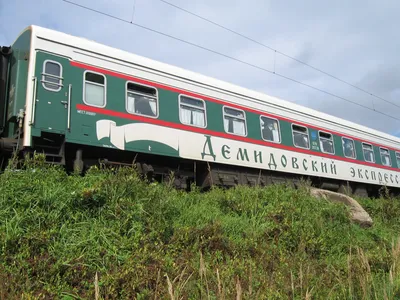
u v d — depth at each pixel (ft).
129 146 30.04
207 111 36.04
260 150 39.99
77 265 16.08
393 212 36.45
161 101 32.76
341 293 17.37
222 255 19.86
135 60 31.76
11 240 15.96
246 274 17.81
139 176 25.05
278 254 21.22
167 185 26.50
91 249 17.51
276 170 41.22
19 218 17.30
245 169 39.24
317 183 48.60
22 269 15.01
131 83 31.17
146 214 20.61
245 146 38.55
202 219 23.71
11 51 28.81
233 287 15.87
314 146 47.32
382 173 59.41
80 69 28.50
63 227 17.98
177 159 34.22
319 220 26.50
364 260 19.35
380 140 61.62
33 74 26.27
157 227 19.84
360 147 56.03
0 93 27.96
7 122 28.19
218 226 21.98
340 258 23.40
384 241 27.76
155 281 15.88
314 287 17.61
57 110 26.91
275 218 25.11
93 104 28.71
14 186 18.89
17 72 27.35
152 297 14.99
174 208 23.31
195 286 16.12
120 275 15.53
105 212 19.89
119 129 29.71
